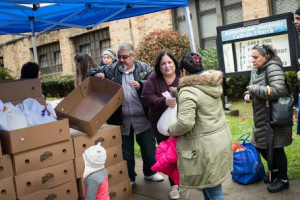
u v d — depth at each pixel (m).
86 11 5.84
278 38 5.82
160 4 4.71
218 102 3.05
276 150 3.95
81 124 3.74
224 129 3.05
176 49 10.12
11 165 3.30
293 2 9.75
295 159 4.90
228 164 3.03
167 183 4.61
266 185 4.18
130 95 4.32
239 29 6.39
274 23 5.82
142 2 4.48
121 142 4.09
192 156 2.95
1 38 19.89
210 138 2.93
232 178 4.40
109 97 4.10
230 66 6.66
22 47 18.62
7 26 6.63
